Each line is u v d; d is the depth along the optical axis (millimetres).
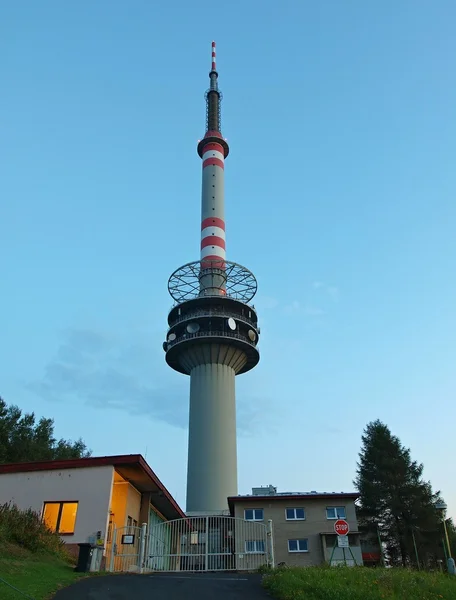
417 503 55812
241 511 43562
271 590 18391
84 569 22188
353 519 43000
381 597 16203
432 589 18594
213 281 64188
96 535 24625
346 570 21359
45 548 22969
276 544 42031
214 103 80812
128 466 28359
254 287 65188
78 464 28016
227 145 77625
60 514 26906
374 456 61656
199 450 57125
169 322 65312
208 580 21094
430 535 55094
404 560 54875
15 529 22172
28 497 27375
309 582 18078
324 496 43656
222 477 55625
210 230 68625
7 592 14617
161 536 34625
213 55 86375
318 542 42094
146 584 19328
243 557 34094
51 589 16594
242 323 61812
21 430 52625
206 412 58594
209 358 60719
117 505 29922
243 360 62969
